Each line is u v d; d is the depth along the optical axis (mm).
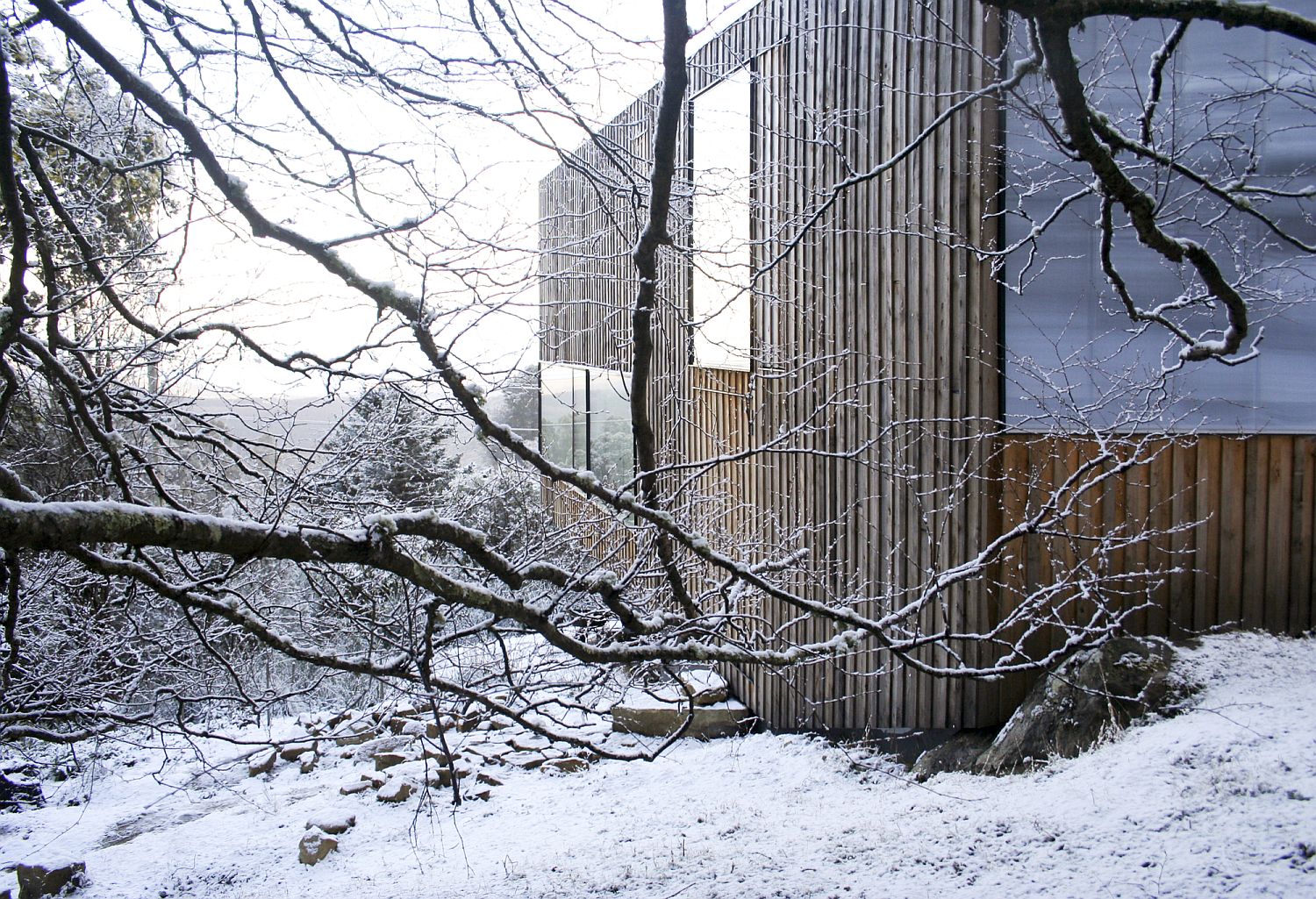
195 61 4648
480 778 10102
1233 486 8125
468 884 7129
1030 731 7652
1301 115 7883
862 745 9195
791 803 8070
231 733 12352
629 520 6133
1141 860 5145
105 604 6398
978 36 8078
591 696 11508
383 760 10711
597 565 5922
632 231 5418
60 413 6754
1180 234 8125
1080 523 8250
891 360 8984
